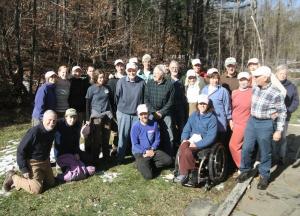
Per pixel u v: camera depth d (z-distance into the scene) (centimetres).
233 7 3219
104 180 618
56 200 554
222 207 520
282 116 541
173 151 684
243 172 594
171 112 673
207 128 597
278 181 609
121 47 1914
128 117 673
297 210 519
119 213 518
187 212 518
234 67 675
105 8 1797
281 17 2805
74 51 1752
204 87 648
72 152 637
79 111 725
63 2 1756
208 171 579
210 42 3691
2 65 1389
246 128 580
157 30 2553
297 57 3753
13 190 586
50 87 665
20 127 1039
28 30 1557
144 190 582
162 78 656
